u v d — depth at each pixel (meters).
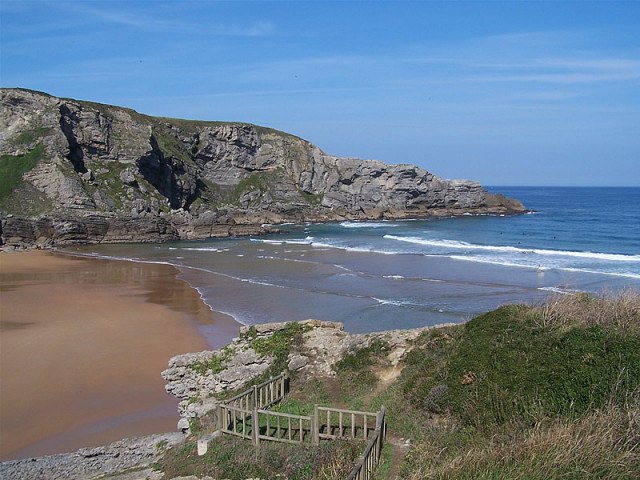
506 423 9.80
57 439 15.29
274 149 108.31
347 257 50.38
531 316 12.85
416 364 13.48
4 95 74.19
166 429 15.83
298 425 11.90
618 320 11.90
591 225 84.75
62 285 38.06
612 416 8.71
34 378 19.75
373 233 76.62
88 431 15.75
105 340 24.34
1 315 28.92
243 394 12.25
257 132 110.12
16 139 72.19
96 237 64.94
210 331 25.81
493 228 81.94
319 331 15.25
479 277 38.44
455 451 9.43
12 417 16.67
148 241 66.69
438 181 111.44
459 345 13.11
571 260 46.94
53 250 58.72
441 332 14.23
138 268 45.75
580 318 12.34
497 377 10.98
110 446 14.00
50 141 71.88
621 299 13.03
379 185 106.50
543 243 61.72
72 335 25.11
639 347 10.45
